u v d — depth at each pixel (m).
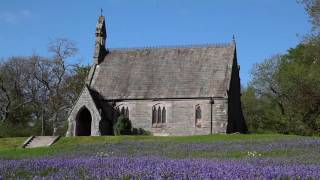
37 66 98.44
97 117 71.19
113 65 78.12
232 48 75.56
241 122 80.56
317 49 69.56
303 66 82.69
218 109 70.19
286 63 96.62
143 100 73.00
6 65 98.81
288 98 87.81
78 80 100.75
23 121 101.25
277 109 99.56
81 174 16.20
